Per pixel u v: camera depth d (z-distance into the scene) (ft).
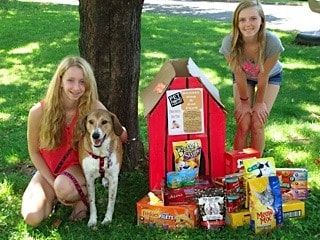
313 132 17.69
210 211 11.25
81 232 11.34
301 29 38.11
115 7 12.93
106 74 13.34
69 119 11.84
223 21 41.93
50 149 11.79
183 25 37.65
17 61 27.25
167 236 11.07
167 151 12.05
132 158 14.07
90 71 11.68
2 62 27.04
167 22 38.68
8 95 21.71
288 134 17.57
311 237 11.12
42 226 11.61
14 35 33.01
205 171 12.28
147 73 24.79
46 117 11.66
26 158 15.52
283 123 18.47
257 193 11.17
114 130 11.44
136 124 14.06
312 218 11.80
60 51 29.07
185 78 11.86
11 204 12.61
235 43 13.37
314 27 39.01
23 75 24.76
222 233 11.14
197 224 11.39
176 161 11.96
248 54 13.57
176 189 11.61
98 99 12.97
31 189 11.83
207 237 10.99
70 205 12.08
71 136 11.85
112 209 11.80
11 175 14.16
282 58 28.09
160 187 12.06
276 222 11.30
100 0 12.86
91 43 13.21
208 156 12.21
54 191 11.79
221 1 56.80
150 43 31.07
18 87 22.85
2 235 11.26
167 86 11.83
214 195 11.36
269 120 18.76
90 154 11.36
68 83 11.41
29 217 11.43
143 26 36.27
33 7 45.88
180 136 12.05
